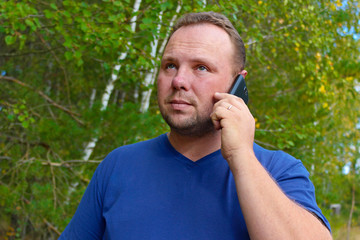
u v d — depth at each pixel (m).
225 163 1.01
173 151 1.03
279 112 6.18
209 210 0.93
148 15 3.76
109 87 4.67
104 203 1.04
